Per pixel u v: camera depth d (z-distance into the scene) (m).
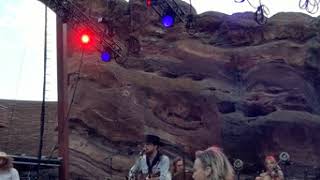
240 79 29.61
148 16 29.52
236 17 30.72
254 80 29.03
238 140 27.09
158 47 29.34
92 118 26.23
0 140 26.33
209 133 27.16
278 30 29.95
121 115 26.31
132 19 29.11
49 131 26.81
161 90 27.52
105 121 26.17
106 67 27.02
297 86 28.62
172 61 29.20
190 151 26.77
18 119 27.31
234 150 27.02
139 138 26.08
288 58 29.34
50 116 27.58
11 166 8.23
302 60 29.33
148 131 26.36
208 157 3.26
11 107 27.72
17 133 26.73
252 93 28.81
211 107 27.69
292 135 27.03
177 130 27.12
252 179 26.67
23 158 18.14
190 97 27.72
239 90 29.09
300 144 26.95
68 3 17.88
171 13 17.23
